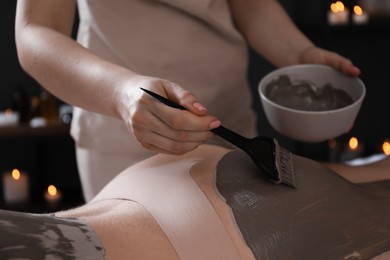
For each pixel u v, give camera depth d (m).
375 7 3.84
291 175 1.09
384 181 1.24
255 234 0.98
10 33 3.91
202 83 1.64
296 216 1.02
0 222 0.84
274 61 1.74
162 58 1.60
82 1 1.64
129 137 1.63
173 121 1.06
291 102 1.52
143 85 1.13
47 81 1.34
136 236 0.96
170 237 0.97
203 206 1.01
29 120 3.71
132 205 1.04
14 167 4.03
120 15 1.59
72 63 1.29
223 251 0.96
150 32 1.59
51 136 3.79
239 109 1.74
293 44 1.69
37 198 3.88
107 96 1.20
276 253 0.97
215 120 1.08
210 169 1.11
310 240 0.99
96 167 1.68
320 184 1.10
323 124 1.36
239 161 1.15
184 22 1.60
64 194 3.91
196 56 1.62
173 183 1.07
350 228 1.03
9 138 3.98
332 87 1.52
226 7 1.66
